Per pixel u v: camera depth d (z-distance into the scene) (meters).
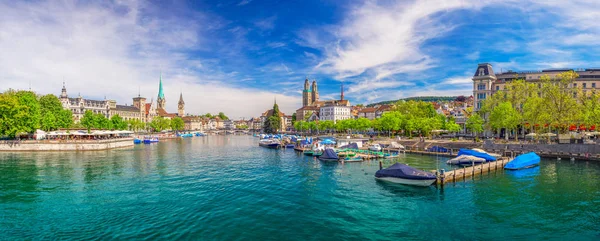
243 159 69.94
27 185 39.56
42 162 61.06
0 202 31.86
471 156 57.19
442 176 39.41
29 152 80.94
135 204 31.53
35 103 97.31
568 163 56.88
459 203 32.75
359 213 29.62
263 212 29.58
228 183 41.91
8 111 82.69
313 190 38.28
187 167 56.34
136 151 87.31
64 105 170.25
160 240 22.97
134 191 36.81
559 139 67.75
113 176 46.16
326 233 24.81
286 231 25.11
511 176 45.88
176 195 35.16
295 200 33.72
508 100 86.38
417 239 23.80
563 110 69.31
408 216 28.81
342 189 38.81
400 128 119.38
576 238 23.92
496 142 75.88
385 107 193.62
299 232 24.94
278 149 98.69
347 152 72.50
